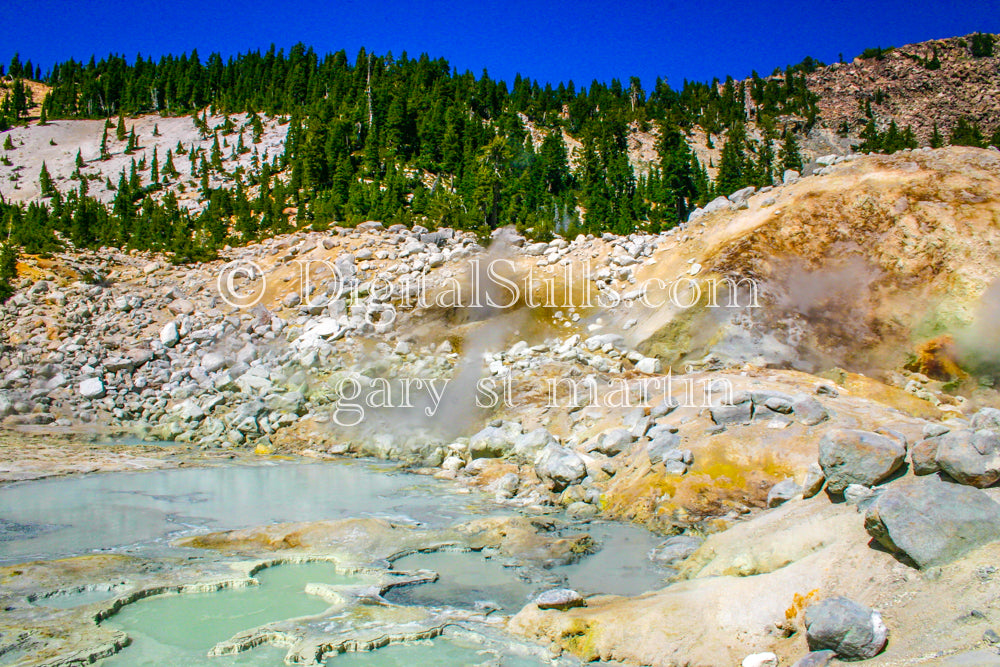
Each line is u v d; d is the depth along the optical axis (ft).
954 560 22.15
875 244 75.51
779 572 25.27
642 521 40.78
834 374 61.82
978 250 70.49
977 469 25.22
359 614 26.00
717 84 412.98
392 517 41.47
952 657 18.31
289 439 67.82
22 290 96.22
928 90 393.91
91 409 76.33
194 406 73.92
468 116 265.13
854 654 20.15
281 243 118.11
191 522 39.70
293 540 35.32
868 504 27.86
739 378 59.72
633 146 302.66
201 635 24.03
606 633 23.93
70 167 276.62
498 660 22.76
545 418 61.62
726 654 22.22
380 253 106.42
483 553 34.94
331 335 87.10
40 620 24.40
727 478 41.68
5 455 57.62
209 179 233.76
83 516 40.70
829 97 390.63
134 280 107.14
